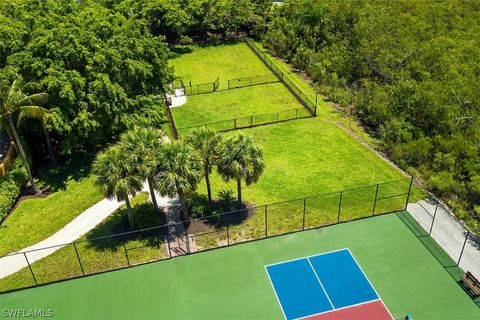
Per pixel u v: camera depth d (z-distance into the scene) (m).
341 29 58.69
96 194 34.88
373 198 33.28
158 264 28.20
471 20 56.38
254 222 31.23
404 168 36.84
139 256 28.73
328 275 27.14
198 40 69.00
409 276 26.92
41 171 37.94
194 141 29.56
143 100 38.94
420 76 44.69
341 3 59.28
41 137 39.72
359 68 50.91
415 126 40.28
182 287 26.66
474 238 29.59
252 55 63.03
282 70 57.81
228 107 48.62
